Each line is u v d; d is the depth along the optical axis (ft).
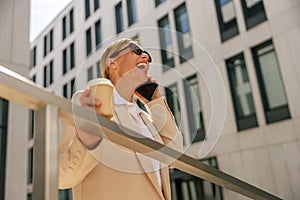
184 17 31.89
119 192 3.13
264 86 28.12
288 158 25.41
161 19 31.76
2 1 24.18
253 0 29.96
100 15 32.65
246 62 29.30
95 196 3.17
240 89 29.53
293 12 26.99
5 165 20.86
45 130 1.90
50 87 37.37
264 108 27.66
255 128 27.63
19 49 23.89
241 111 28.96
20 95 1.90
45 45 42.29
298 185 24.31
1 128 21.66
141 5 31.68
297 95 25.89
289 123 25.95
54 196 1.81
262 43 28.76
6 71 1.92
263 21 28.89
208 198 22.91
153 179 3.22
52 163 1.86
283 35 27.30
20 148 21.77
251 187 3.35
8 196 20.25
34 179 1.85
